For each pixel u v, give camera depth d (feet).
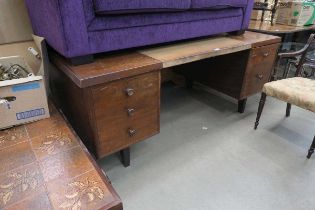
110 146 3.76
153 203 3.66
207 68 6.41
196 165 4.43
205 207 3.61
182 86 7.77
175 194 3.82
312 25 7.20
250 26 6.84
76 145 3.21
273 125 5.67
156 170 4.30
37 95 3.59
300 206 3.64
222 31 5.32
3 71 4.04
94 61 3.74
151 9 3.81
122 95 3.50
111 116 3.53
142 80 3.63
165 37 4.35
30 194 2.46
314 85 4.81
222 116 6.05
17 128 3.56
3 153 3.04
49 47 4.32
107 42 3.67
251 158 4.61
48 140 3.30
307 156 4.63
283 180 4.11
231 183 4.04
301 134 5.34
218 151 4.80
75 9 3.17
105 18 3.51
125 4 3.48
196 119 5.91
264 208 3.60
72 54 3.42
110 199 2.41
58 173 2.72
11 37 4.54
